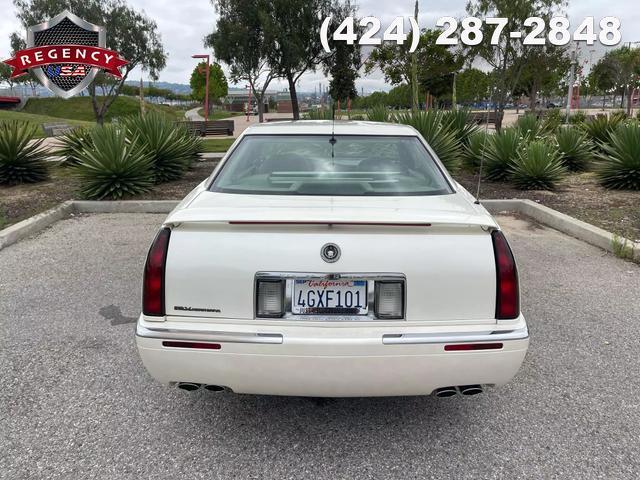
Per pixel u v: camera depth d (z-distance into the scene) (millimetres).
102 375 3617
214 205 2875
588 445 2906
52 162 11727
